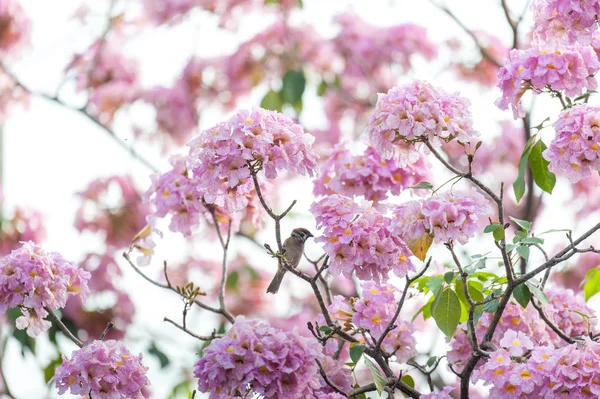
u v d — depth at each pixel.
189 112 13.30
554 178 6.47
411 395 6.23
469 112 6.04
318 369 5.88
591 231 5.63
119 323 11.27
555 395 5.37
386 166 7.27
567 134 5.82
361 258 5.95
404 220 5.76
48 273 6.32
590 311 6.98
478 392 10.77
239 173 5.81
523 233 5.87
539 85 6.07
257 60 13.34
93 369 5.90
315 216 5.99
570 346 5.40
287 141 5.89
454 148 12.60
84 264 11.68
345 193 7.35
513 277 5.79
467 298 5.65
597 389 5.26
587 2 6.32
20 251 6.36
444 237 5.64
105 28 13.62
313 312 12.76
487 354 5.64
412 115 5.96
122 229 12.12
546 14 6.44
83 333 10.88
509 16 10.31
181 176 7.43
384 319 6.42
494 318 5.90
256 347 5.39
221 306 6.94
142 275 6.86
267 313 12.83
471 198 5.74
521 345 5.61
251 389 5.42
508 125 12.74
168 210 7.39
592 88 6.09
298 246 8.04
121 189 12.22
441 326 6.07
